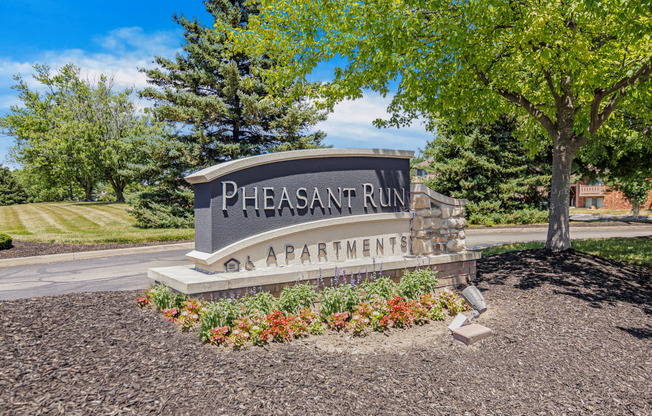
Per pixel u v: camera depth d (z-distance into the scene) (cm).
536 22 772
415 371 421
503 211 2373
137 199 2217
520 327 566
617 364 470
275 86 1339
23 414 284
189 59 2298
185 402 319
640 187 2966
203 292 520
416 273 673
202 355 409
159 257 1300
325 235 688
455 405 362
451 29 873
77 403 304
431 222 795
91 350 388
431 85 1023
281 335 476
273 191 648
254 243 615
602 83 905
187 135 2269
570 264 888
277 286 589
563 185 1019
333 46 1144
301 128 2383
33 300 528
